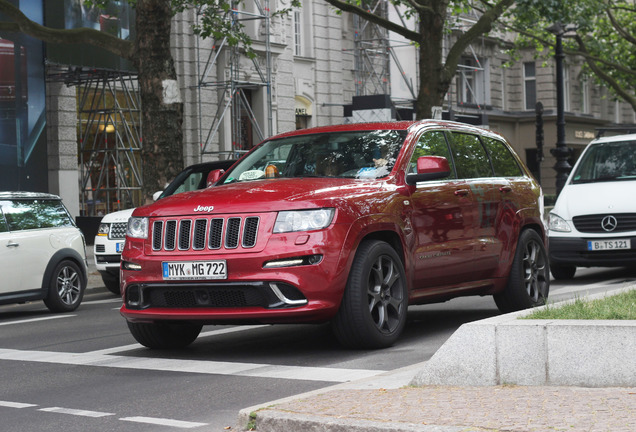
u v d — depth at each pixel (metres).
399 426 4.85
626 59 36.62
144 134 18.47
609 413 4.93
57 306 13.64
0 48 23.06
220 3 22.84
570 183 15.41
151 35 18.27
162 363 8.12
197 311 7.95
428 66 23.39
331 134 9.29
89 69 24.92
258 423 5.34
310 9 34.88
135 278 8.29
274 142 9.52
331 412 5.28
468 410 5.17
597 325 5.73
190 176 14.48
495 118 45.69
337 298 7.82
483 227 9.59
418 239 8.66
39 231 13.52
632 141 15.64
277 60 32.75
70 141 25.70
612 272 16.41
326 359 7.91
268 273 7.67
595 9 29.50
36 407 6.50
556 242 14.62
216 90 30.30
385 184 8.51
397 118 33.25
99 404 6.50
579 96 50.34
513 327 5.93
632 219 14.14
